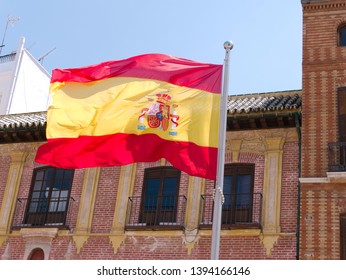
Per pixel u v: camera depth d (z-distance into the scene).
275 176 18.50
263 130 19.33
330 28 19.53
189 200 19.05
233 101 20.72
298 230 17.27
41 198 21.03
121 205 19.75
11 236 20.58
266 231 17.75
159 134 14.33
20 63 33.53
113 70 15.52
